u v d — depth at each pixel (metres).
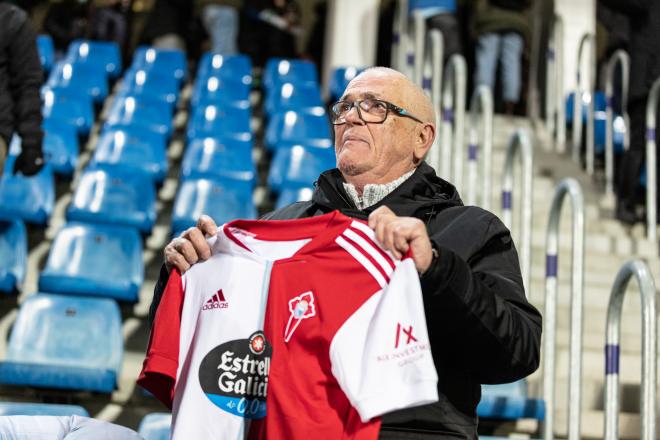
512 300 2.07
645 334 3.28
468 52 9.89
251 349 2.05
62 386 3.94
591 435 4.33
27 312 4.48
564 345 5.11
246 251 2.13
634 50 6.00
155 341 2.09
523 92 9.21
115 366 4.39
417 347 1.84
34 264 5.44
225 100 8.43
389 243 1.91
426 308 1.96
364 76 2.41
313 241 2.06
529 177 4.60
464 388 2.07
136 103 7.78
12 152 6.02
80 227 5.34
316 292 2.02
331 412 1.95
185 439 2.01
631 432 4.35
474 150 5.38
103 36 10.12
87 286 4.82
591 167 7.08
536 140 7.77
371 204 2.29
